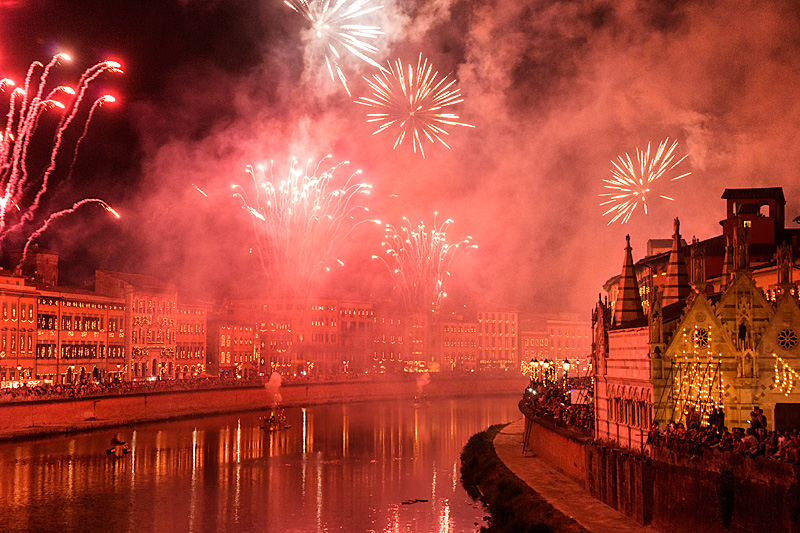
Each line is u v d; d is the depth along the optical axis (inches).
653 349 2201.0
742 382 2138.3
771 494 1499.8
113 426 5334.6
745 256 2187.5
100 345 7012.8
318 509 3157.0
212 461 4291.3
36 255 6791.3
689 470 1831.9
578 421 3181.6
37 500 3238.2
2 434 4434.1
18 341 5900.6
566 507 2445.9
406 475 3949.3
